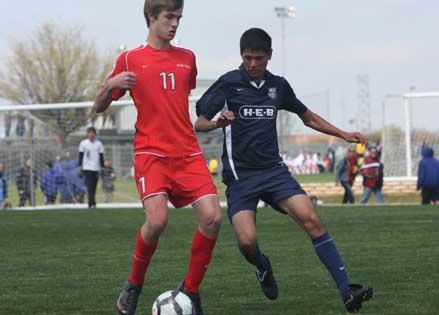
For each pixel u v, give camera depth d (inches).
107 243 1446.9
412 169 3302.2
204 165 736.3
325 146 4562.0
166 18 727.1
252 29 782.5
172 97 727.1
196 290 733.3
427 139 3292.3
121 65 736.3
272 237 1491.1
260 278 813.9
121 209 2406.5
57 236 1584.6
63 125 2979.8
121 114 3011.8
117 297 871.7
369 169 2684.5
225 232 1606.8
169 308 713.0
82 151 2429.9
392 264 1082.7
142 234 727.1
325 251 758.5
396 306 789.2
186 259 1191.6
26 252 1314.0
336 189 3425.2
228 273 1029.8
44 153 2913.4
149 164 723.4
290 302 825.5
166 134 724.7
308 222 761.0
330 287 909.2
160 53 733.3
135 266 740.7
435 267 1048.8
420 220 1815.9
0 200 2783.0
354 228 1644.9
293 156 4343.0
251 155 784.3
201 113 790.5
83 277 1024.2
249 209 779.4
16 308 815.7
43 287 944.9
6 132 2935.5
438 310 766.5
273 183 776.9
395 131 3304.6
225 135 792.3
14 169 2933.1
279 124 3004.4
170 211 2276.1
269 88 796.0
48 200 2856.8
